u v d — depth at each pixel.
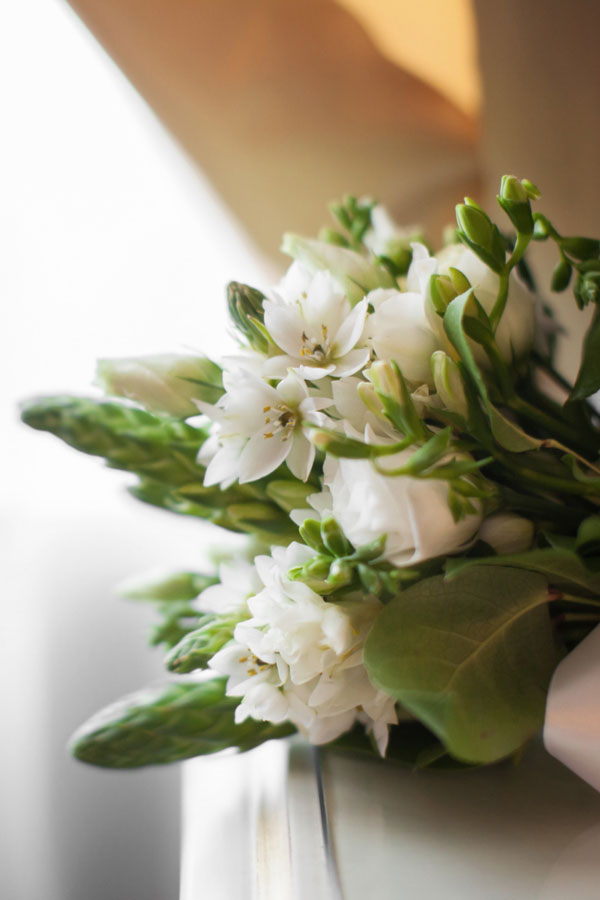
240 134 0.89
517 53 0.72
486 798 0.35
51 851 0.56
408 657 0.31
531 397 0.35
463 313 0.32
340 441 0.30
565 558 0.31
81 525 1.15
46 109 1.11
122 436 0.37
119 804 0.60
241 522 0.36
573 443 0.35
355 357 0.33
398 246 0.43
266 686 0.33
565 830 0.33
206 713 0.37
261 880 0.32
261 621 0.32
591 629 0.35
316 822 0.34
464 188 0.91
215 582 0.45
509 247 0.39
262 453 0.33
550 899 0.30
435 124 0.89
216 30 0.82
